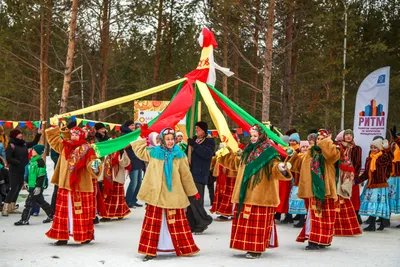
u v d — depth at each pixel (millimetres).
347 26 22438
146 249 6469
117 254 6816
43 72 24500
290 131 11523
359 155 9734
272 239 7031
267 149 6684
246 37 20000
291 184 10086
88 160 7332
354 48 22984
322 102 22266
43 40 24641
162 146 6676
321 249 7535
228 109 9086
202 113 24656
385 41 25031
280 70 23953
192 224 8828
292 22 19219
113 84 29250
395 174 10312
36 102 29125
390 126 26703
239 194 6730
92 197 7535
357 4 24078
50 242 7695
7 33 23516
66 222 7387
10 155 10359
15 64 24250
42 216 10555
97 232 8797
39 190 9406
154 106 15047
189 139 8734
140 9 21609
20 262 6207
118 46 25953
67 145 7391
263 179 6684
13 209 10844
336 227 8750
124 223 9875
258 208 6680
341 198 8719
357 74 24953
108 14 22312
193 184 6742
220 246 7645
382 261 6688
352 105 25078
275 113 27797
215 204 10898
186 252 6676
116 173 10117
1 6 23125
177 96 8734
